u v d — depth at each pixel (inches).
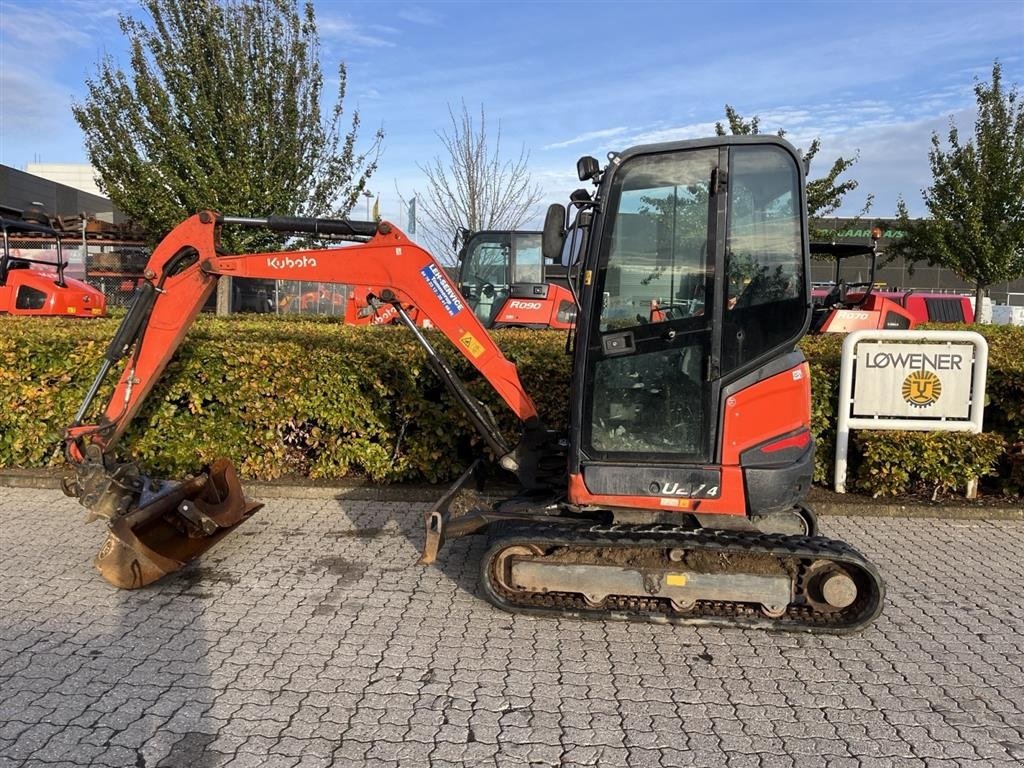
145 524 181.8
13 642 148.4
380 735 120.8
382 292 189.3
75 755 114.1
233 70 589.3
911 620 164.9
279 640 151.3
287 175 612.1
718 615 157.9
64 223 784.9
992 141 713.6
